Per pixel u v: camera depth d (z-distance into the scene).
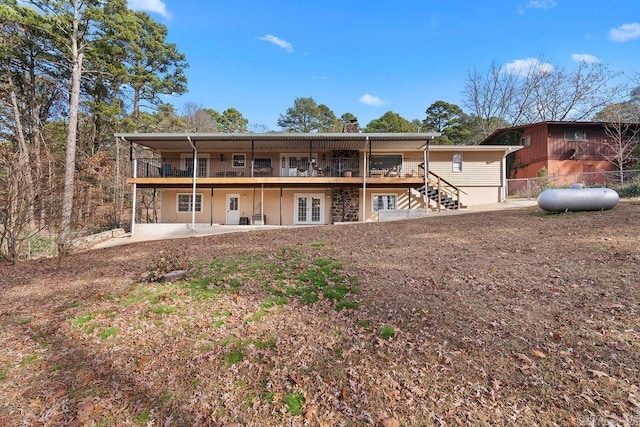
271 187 17.53
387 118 40.59
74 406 2.90
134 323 4.50
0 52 16.44
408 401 2.76
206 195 18.48
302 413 2.70
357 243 8.90
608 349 3.23
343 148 18.11
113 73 18.73
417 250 7.62
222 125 43.72
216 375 3.25
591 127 21.06
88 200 17.89
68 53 17.86
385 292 5.13
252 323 4.33
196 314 4.70
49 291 6.49
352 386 2.98
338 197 18.22
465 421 2.50
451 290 5.02
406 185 16.83
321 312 4.58
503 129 23.36
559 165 20.83
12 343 4.14
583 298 4.35
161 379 3.24
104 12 17.78
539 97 31.08
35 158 10.90
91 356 3.72
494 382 2.90
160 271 6.60
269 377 3.18
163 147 17.80
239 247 9.54
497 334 3.66
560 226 8.56
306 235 10.84
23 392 3.12
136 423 2.69
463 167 18.50
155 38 25.09
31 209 10.11
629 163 20.06
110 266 8.52
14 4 15.32
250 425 2.61
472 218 11.45
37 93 20.55
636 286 4.51
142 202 25.03
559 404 2.59
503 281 5.22
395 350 3.51
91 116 21.95
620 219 8.48
